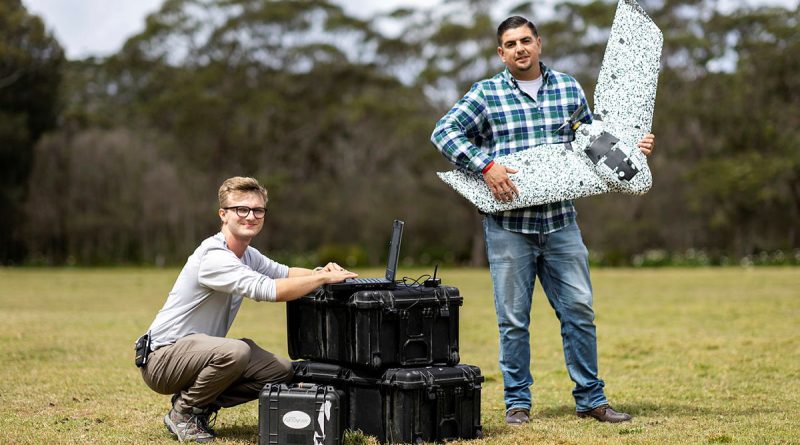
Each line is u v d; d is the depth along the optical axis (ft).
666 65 137.69
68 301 50.55
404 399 14.76
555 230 17.25
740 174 124.57
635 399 20.25
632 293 56.13
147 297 54.54
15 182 122.21
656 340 31.09
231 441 15.48
